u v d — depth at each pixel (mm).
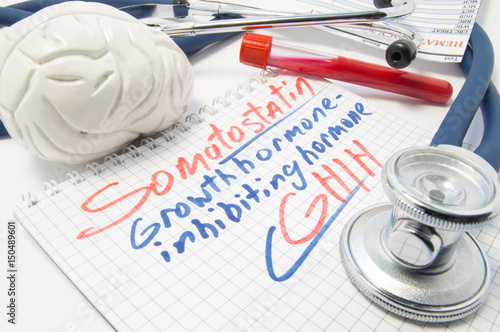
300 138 402
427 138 407
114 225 318
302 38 549
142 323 262
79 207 330
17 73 315
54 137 329
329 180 363
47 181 362
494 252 314
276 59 475
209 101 450
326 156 385
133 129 365
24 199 338
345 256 293
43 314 273
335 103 445
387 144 400
